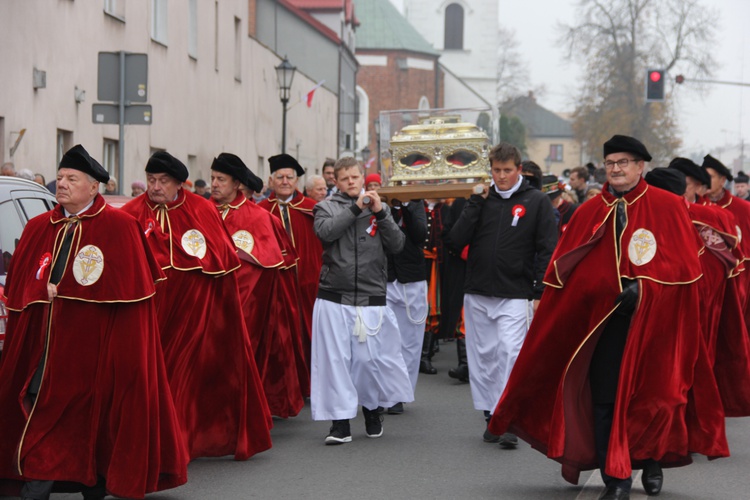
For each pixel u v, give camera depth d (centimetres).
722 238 814
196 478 728
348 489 698
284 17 4728
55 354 613
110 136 1897
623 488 634
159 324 735
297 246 1086
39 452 607
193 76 2428
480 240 853
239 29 2894
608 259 654
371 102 7050
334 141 4850
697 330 660
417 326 1028
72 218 620
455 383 1166
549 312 680
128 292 611
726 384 830
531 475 741
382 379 852
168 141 2241
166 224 751
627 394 632
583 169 1770
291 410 940
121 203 970
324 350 830
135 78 1239
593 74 6128
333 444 841
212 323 762
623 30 6066
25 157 1540
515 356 835
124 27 1942
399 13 7319
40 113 1590
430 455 802
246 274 920
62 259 617
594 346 648
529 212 841
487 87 8556
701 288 809
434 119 1013
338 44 4903
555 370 688
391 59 7038
